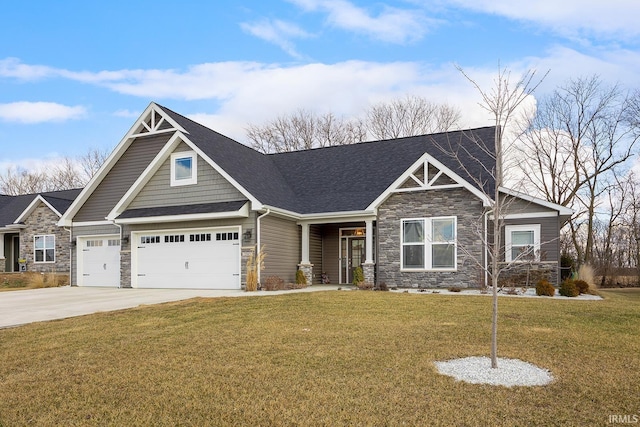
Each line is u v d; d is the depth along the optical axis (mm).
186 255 18562
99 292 17391
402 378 6207
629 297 16766
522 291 15359
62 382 6320
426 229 17141
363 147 22781
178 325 9828
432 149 20531
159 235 19156
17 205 29953
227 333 8938
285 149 43094
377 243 17797
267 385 6035
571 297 14266
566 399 5480
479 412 5141
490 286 16344
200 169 18594
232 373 6539
